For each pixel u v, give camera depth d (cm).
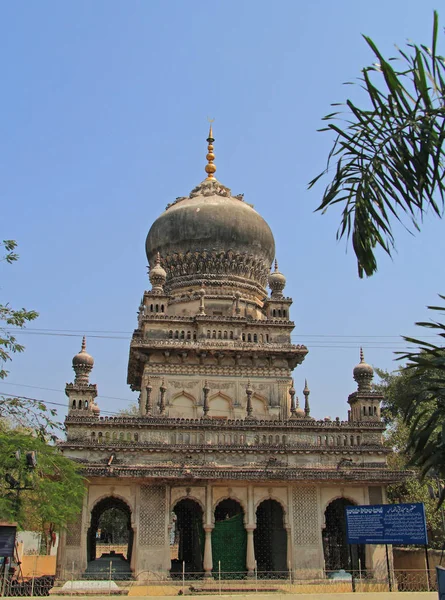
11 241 2503
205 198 4162
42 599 1914
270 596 1964
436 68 931
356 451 3086
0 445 2377
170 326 3559
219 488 2972
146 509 2897
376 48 942
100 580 2689
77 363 3312
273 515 3225
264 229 4131
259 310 3916
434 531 3881
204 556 2881
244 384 3494
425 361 1041
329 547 3231
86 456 2911
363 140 1015
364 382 3388
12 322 2500
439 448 1026
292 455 3052
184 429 3036
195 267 3944
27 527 4203
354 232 1042
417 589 2852
